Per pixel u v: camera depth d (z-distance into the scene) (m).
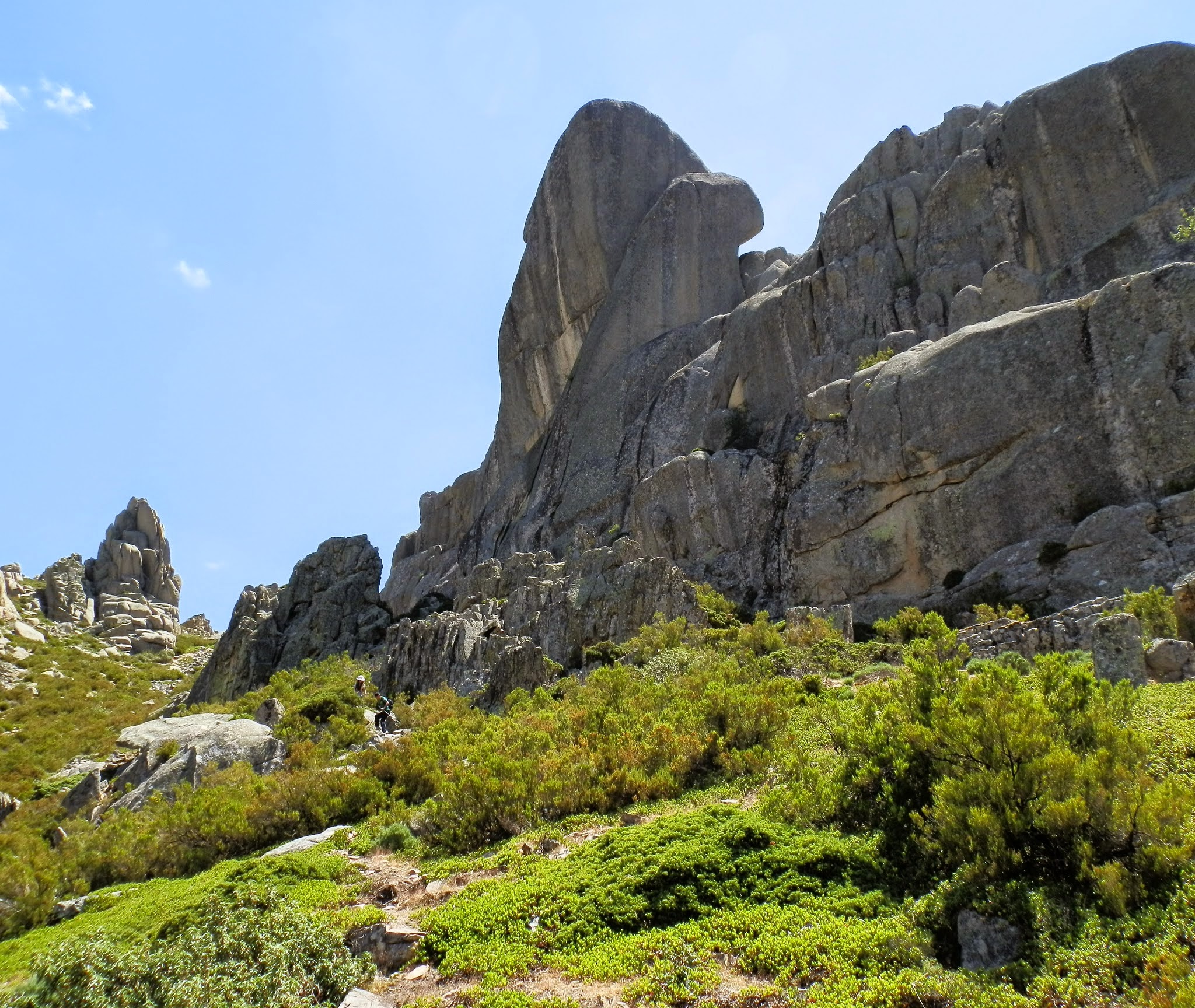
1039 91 44.25
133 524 106.94
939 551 33.69
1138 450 30.25
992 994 9.08
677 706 22.67
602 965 11.55
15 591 92.31
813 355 48.06
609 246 69.12
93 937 13.20
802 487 39.28
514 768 19.17
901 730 13.61
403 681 39.00
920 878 11.77
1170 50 41.03
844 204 51.00
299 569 62.03
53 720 56.53
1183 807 10.17
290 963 12.24
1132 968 8.84
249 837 21.94
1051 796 10.76
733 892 12.58
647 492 46.16
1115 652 18.23
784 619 36.78
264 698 42.25
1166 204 38.91
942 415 34.66
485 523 67.94
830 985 10.01
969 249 45.47
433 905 14.79
